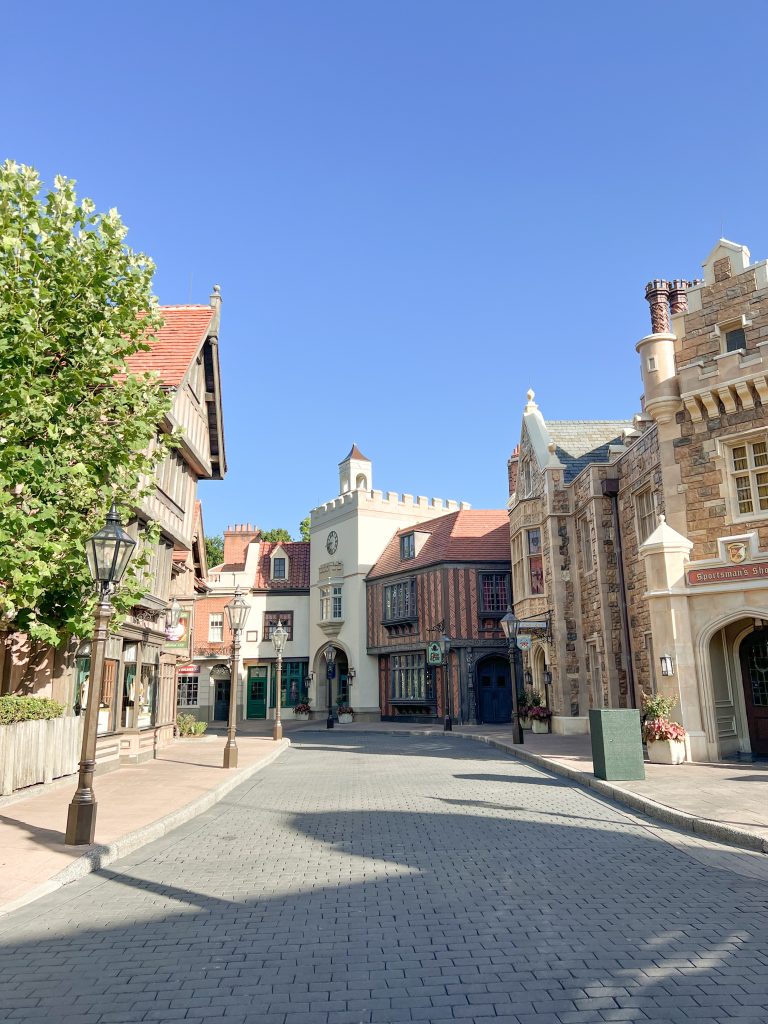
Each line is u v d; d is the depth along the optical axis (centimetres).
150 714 1952
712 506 1603
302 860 803
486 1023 404
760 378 1520
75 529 1141
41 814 1037
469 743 2480
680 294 2286
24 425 1055
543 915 592
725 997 431
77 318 1133
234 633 1783
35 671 1448
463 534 3744
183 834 961
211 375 2214
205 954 520
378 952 516
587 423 3058
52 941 551
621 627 2227
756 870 729
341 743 2636
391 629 3975
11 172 1075
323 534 4597
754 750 1608
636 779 1290
